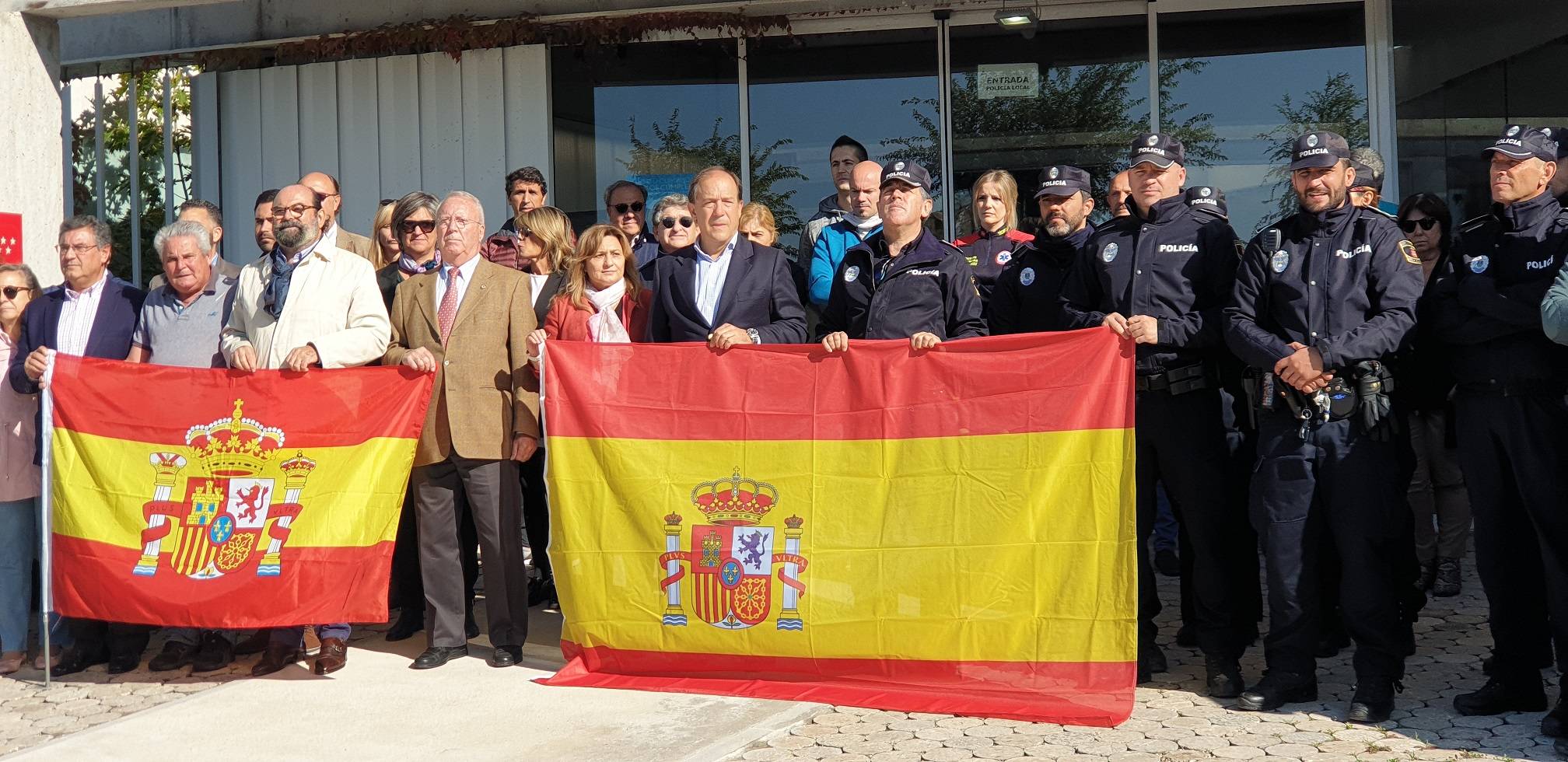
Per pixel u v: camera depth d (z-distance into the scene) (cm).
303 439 586
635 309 634
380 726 512
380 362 621
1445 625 619
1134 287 532
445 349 594
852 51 947
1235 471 541
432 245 665
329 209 718
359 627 685
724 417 560
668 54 964
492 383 595
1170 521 756
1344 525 492
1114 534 514
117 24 1030
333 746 491
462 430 586
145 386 595
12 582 624
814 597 543
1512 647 490
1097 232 556
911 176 559
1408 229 636
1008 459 527
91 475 593
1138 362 531
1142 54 919
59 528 593
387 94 984
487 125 968
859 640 538
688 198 669
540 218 645
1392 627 493
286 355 595
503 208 970
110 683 599
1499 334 474
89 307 637
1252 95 910
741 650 551
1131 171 544
